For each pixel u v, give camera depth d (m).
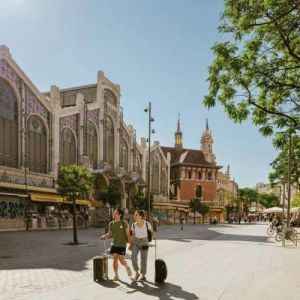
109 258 16.34
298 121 11.89
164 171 79.62
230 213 96.69
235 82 11.03
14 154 38.09
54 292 9.53
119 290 9.73
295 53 10.88
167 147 97.19
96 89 55.81
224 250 20.50
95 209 48.69
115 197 45.00
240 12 10.41
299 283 10.95
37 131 41.53
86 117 50.19
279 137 12.37
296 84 11.61
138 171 68.44
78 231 36.34
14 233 30.55
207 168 92.56
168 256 17.38
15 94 38.31
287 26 10.32
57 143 44.03
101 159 53.84
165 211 75.12
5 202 34.00
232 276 12.04
